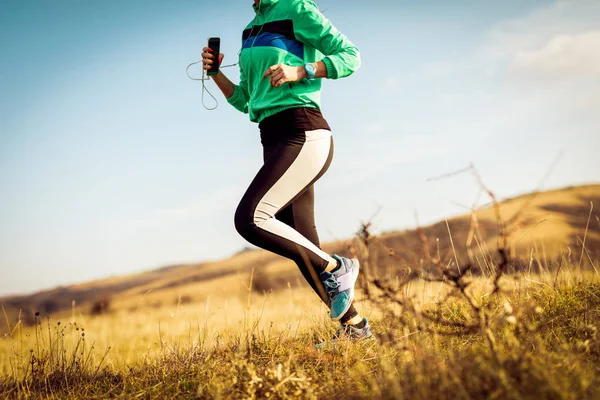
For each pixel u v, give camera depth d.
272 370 2.29
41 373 2.99
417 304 2.33
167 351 3.25
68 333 3.30
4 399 2.69
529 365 1.77
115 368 3.26
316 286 3.01
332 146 3.03
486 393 1.71
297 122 2.88
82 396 2.70
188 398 2.38
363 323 3.01
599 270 3.54
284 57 2.95
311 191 3.12
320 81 3.00
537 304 2.92
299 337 3.40
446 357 2.15
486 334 1.94
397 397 1.76
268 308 4.92
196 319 3.83
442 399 1.69
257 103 3.00
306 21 2.95
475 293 2.98
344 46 2.97
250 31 3.13
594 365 2.01
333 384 2.21
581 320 2.62
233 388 2.27
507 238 1.94
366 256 1.99
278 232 2.84
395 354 2.42
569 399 1.59
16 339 3.19
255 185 2.84
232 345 3.11
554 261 3.83
